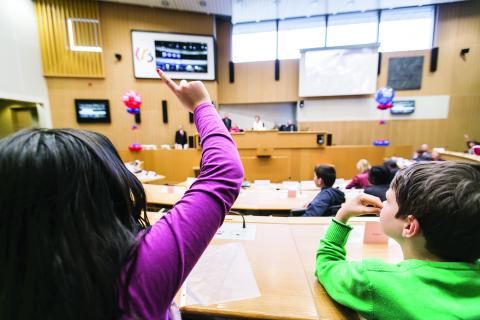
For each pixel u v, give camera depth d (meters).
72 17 5.20
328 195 1.66
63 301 0.23
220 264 0.81
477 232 0.41
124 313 0.25
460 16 5.66
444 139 6.08
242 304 0.63
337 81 6.07
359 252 0.88
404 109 6.06
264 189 2.61
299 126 6.44
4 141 0.25
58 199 0.24
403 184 0.49
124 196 0.30
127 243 0.27
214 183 0.32
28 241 0.23
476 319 0.38
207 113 0.42
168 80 0.45
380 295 0.46
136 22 5.50
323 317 0.59
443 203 0.42
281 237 1.01
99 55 5.43
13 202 0.23
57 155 0.24
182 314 0.64
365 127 6.26
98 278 0.24
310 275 0.75
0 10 4.34
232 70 6.49
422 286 0.43
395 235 0.53
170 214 0.30
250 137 4.39
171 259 0.26
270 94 6.50
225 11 5.64
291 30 6.20
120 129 5.76
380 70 6.02
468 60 5.79
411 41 5.90
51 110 5.40
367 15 5.86
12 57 4.56
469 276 0.42
